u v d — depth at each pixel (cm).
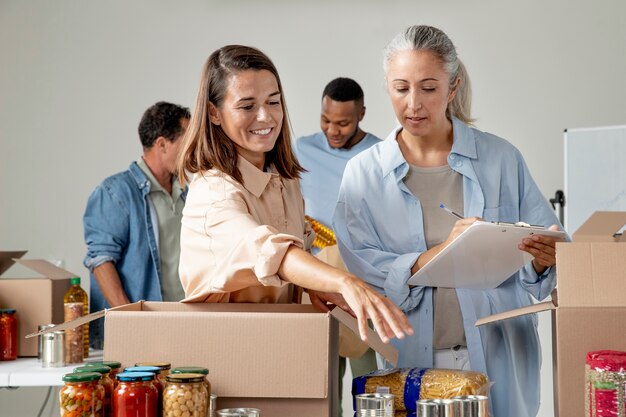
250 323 155
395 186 229
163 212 360
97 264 346
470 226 189
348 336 303
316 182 423
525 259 209
